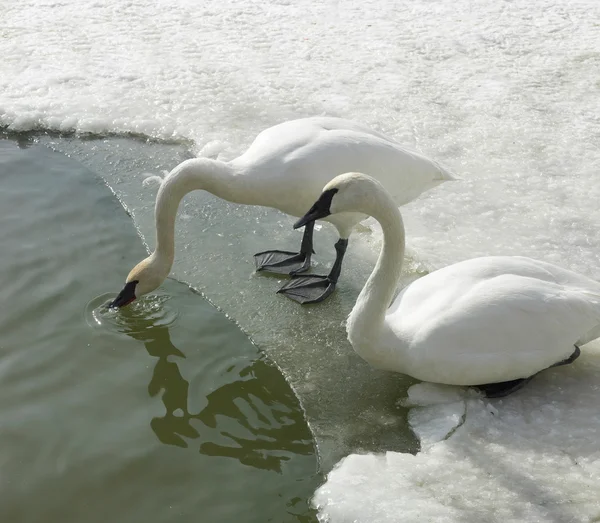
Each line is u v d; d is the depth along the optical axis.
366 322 2.41
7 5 4.61
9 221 3.09
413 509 2.16
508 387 2.46
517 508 2.16
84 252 2.98
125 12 4.58
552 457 2.28
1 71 3.92
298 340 2.72
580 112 3.68
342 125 2.89
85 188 3.29
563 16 4.56
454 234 3.04
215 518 2.21
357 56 4.11
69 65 3.99
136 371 2.59
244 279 2.95
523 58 4.09
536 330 2.39
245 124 3.61
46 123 3.62
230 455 2.37
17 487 2.27
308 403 2.51
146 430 2.42
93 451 2.36
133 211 3.19
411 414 2.45
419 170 2.84
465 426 2.37
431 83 3.89
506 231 3.05
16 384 2.53
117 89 3.83
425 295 2.50
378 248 3.09
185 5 4.70
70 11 4.57
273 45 4.20
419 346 2.40
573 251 2.95
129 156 3.48
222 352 2.67
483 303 2.39
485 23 4.47
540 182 3.28
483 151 3.45
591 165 3.36
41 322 2.71
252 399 2.53
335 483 2.23
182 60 4.06
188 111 3.70
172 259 2.74
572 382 2.49
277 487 2.28
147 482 2.29
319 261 3.04
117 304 2.73
